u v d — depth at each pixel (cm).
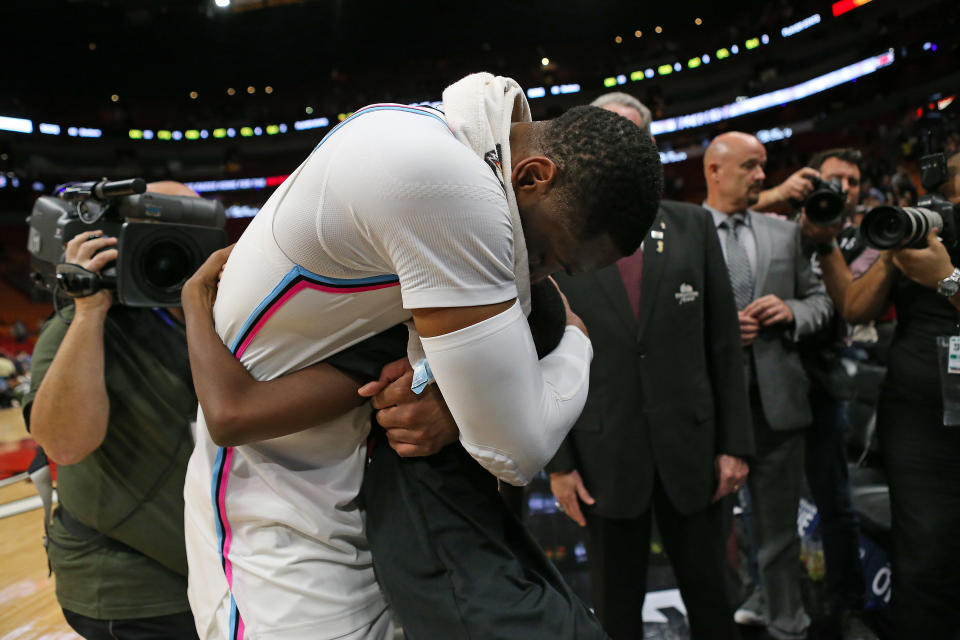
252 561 84
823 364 227
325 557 85
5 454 366
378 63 2225
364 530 90
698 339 164
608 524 164
